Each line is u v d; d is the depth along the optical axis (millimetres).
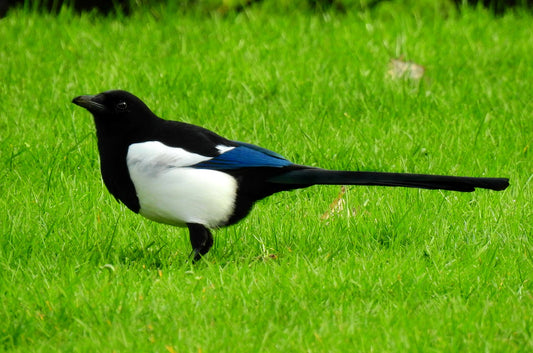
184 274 8711
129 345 7008
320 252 9484
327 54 17078
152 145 8852
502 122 13875
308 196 11461
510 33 18688
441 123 13891
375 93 15023
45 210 10539
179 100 14867
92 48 17484
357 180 9031
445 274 8672
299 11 20266
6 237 9633
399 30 18375
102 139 9141
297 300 7871
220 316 7641
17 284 8453
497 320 7480
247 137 13242
